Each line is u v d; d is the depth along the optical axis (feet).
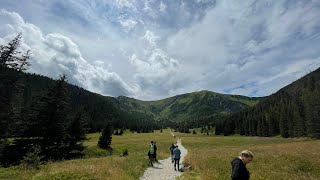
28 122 139.33
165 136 473.67
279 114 495.82
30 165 72.54
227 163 72.49
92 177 47.57
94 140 336.49
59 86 148.56
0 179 52.42
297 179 50.65
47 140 144.25
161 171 71.20
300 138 339.16
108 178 47.62
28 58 128.57
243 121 622.95
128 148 231.50
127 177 52.47
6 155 126.93
